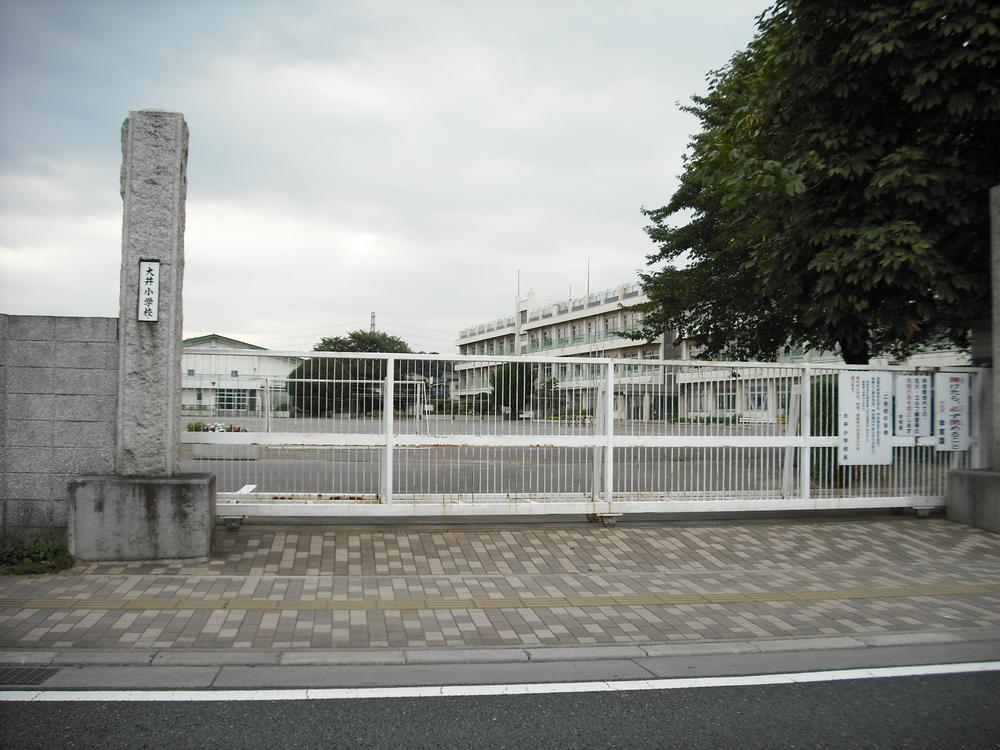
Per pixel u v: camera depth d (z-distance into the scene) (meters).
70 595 6.00
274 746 3.75
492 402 8.52
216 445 7.96
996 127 9.51
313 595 6.27
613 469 8.80
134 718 4.04
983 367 10.02
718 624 5.93
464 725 4.06
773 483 9.28
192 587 6.31
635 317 54.28
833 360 27.77
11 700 4.24
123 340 7.02
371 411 8.22
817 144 10.04
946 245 10.06
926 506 9.73
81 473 7.11
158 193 7.04
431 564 7.30
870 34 9.13
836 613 6.27
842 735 4.02
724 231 19.34
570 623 5.86
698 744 3.89
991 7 8.80
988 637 5.79
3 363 7.06
